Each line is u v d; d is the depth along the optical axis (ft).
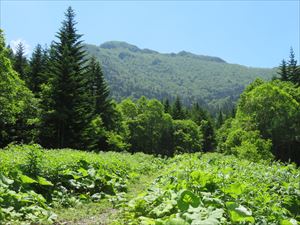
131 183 51.60
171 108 328.70
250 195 28.09
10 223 24.45
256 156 105.91
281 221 22.41
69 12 143.84
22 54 182.91
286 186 35.53
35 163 35.50
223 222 19.52
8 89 111.14
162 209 24.75
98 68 179.01
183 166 43.96
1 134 131.54
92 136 147.02
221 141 246.68
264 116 170.60
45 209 30.55
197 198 21.61
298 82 209.67
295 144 175.73
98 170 44.45
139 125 239.09
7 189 28.32
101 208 33.37
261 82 197.16
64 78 129.80
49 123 130.52
